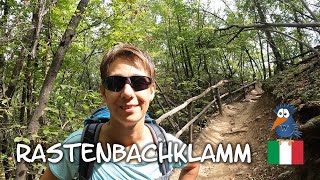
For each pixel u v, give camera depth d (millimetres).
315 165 2240
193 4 8078
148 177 775
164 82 8000
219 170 3330
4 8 2453
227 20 8305
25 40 2684
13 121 2541
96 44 3480
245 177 3104
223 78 10320
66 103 2926
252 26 4219
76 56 3416
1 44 2318
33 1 2496
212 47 8156
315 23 3477
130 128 765
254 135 4387
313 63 4375
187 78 8656
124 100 738
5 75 2719
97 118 839
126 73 746
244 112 6574
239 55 10875
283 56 8836
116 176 756
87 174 761
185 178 928
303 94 3014
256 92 9375
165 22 8156
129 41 3260
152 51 7676
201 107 7598
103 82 764
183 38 7766
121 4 3113
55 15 2912
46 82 2312
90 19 3084
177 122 6168
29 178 2516
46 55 3023
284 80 5109
